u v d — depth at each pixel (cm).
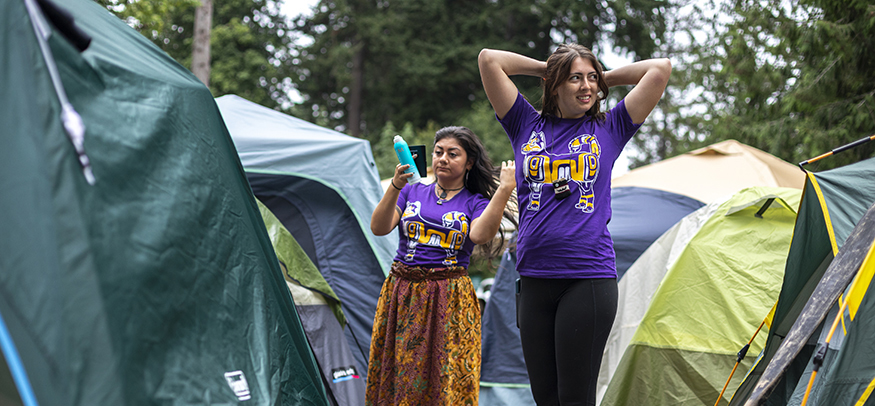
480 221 286
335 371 390
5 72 149
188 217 198
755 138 1063
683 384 393
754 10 1002
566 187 244
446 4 2383
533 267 248
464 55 2256
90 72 187
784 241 411
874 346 224
